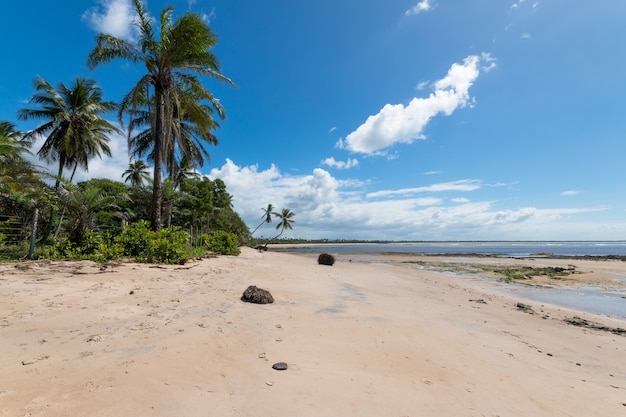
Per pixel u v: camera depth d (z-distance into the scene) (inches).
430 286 486.0
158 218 587.8
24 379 106.7
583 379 156.3
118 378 112.0
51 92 841.5
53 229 565.0
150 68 610.2
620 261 1176.8
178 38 581.3
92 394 100.3
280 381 123.5
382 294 366.6
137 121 963.3
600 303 416.8
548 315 324.2
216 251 816.9
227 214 1434.5
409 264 1003.3
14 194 534.9
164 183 764.0
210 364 132.6
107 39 548.1
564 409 122.3
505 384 140.4
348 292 362.6
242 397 108.3
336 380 129.2
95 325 168.2
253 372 129.4
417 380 136.6
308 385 122.3
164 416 92.1
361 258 1355.8
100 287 262.5
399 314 262.5
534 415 115.4
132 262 422.6
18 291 224.4
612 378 161.6
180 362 130.6
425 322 241.6
